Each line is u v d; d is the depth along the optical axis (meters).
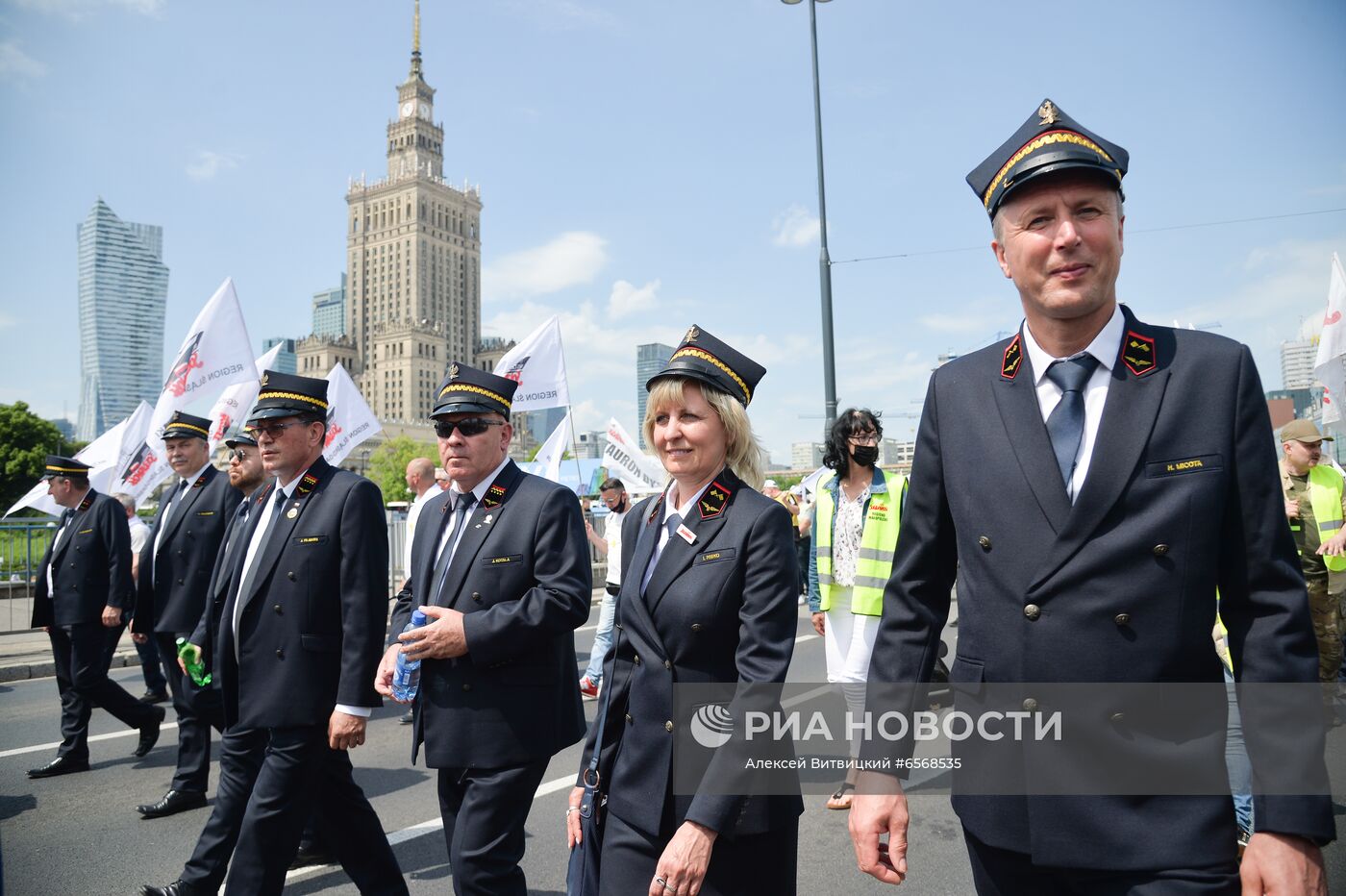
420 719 3.04
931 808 4.66
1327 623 5.47
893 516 4.83
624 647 2.42
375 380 126.69
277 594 3.50
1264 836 1.43
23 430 51.72
